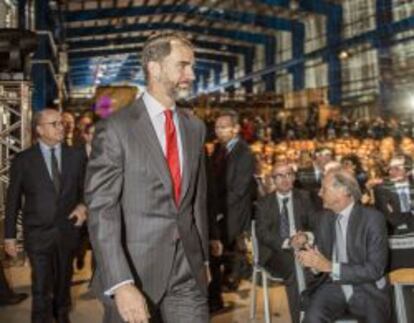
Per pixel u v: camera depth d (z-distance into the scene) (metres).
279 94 25.83
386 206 6.07
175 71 2.16
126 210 2.12
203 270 2.24
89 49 40.34
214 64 48.28
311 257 3.29
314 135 20.20
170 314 2.16
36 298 3.89
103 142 2.10
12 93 7.39
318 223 3.56
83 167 4.02
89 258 7.46
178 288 2.17
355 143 12.61
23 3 12.01
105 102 16.14
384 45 23.48
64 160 3.97
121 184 2.11
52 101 18.70
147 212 2.11
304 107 24.86
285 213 4.65
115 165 2.09
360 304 3.34
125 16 32.44
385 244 3.27
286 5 30.16
